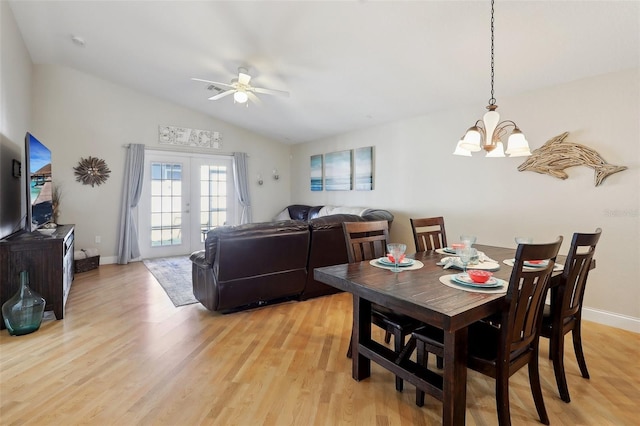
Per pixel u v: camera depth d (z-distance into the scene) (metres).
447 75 3.36
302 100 4.80
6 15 3.28
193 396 1.88
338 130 5.84
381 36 2.95
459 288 1.63
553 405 1.84
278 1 2.78
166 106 5.88
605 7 2.21
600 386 2.02
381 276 1.87
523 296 1.50
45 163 3.54
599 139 2.88
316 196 6.71
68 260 3.60
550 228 3.21
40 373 2.09
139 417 1.69
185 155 6.15
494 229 3.67
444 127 4.19
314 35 3.14
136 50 4.16
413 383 1.70
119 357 2.31
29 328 2.66
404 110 4.41
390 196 4.99
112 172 5.37
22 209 3.82
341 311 3.27
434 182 4.32
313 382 2.04
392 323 1.96
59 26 3.76
